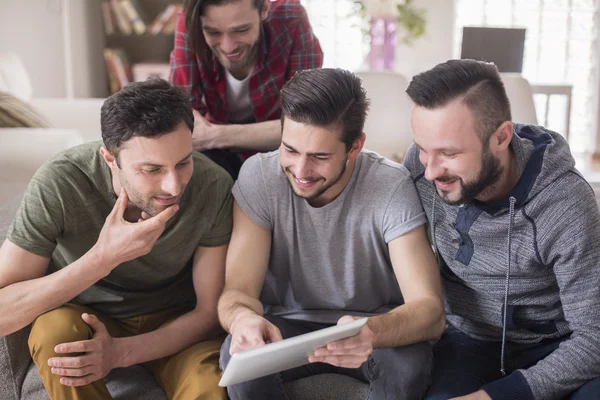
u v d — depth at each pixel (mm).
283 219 1563
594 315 1369
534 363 1512
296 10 2137
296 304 1668
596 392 1325
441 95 1310
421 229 1528
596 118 5727
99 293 1632
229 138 2055
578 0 5566
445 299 1638
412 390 1426
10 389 1586
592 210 1376
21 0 4832
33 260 1482
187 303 1754
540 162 1383
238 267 1558
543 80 5688
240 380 1233
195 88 2109
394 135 3346
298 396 1563
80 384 1418
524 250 1426
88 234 1555
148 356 1528
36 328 1438
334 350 1253
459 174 1348
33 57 4914
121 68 4746
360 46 5211
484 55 4047
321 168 1414
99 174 1524
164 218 1408
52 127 3066
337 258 1579
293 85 1386
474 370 1507
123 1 4656
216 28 1874
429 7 5137
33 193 1488
